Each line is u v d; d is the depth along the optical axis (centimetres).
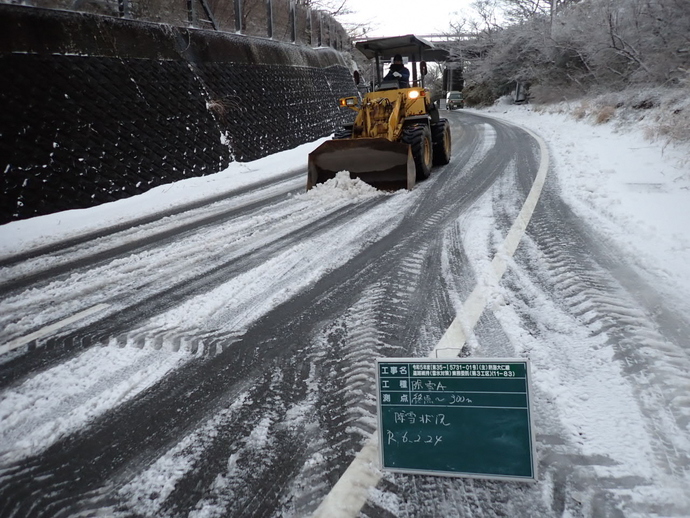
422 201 685
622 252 423
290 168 1166
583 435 222
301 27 2058
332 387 280
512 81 3094
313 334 343
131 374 309
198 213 763
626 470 201
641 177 662
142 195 909
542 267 412
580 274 388
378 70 995
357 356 307
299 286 431
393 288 404
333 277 443
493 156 1038
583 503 187
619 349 282
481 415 200
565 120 1645
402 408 209
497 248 468
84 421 265
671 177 643
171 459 231
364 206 689
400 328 336
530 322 325
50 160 801
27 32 820
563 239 472
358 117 857
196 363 318
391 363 210
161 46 1093
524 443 195
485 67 3100
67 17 896
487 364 199
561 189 668
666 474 197
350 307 379
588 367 271
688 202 526
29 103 793
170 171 995
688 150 758
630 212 513
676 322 305
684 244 416
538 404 244
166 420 261
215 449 236
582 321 319
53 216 776
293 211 701
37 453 243
